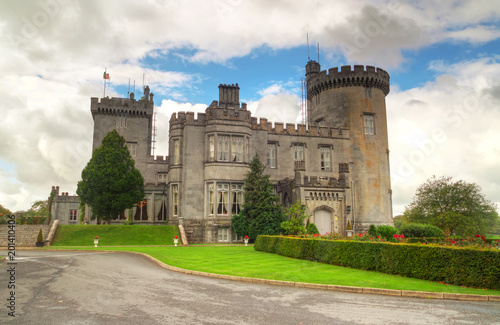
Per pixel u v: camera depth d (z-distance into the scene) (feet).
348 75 155.43
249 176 122.42
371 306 35.94
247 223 118.42
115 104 177.17
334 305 36.11
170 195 134.72
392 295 41.45
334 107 157.38
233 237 125.18
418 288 43.29
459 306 36.45
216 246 106.01
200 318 30.73
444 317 32.27
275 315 32.07
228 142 129.70
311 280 48.21
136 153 177.58
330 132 148.25
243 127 131.44
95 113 176.96
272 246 82.99
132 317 30.86
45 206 267.18
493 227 195.42
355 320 30.96
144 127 180.45
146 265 64.23
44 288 42.37
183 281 48.29
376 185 150.41
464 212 182.80
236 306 35.06
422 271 49.55
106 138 134.21
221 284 46.60
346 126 153.28
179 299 37.60
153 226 123.34
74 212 189.26
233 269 57.41
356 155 150.61
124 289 42.42
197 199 127.24
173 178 133.08
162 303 35.81
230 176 127.03
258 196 119.24
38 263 64.18
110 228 119.34
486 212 186.19
